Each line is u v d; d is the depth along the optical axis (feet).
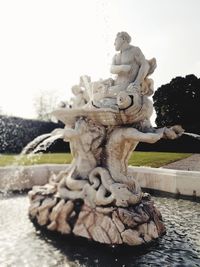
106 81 25.57
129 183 23.97
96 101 23.95
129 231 20.45
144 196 25.57
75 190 23.18
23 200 35.19
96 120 24.09
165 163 57.57
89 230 20.98
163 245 21.04
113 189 21.76
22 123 95.35
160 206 33.19
